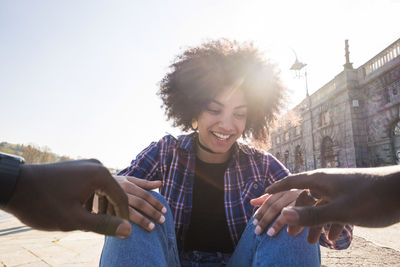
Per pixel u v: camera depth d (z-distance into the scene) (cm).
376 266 267
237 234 129
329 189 52
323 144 1620
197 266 122
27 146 7331
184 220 128
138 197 91
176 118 172
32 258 277
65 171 43
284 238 87
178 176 134
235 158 138
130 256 80
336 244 105
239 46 153
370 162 1262
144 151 139
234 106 127
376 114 1224
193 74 137
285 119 172
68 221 42
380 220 45
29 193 38
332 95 1446
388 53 1163
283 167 139
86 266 251
